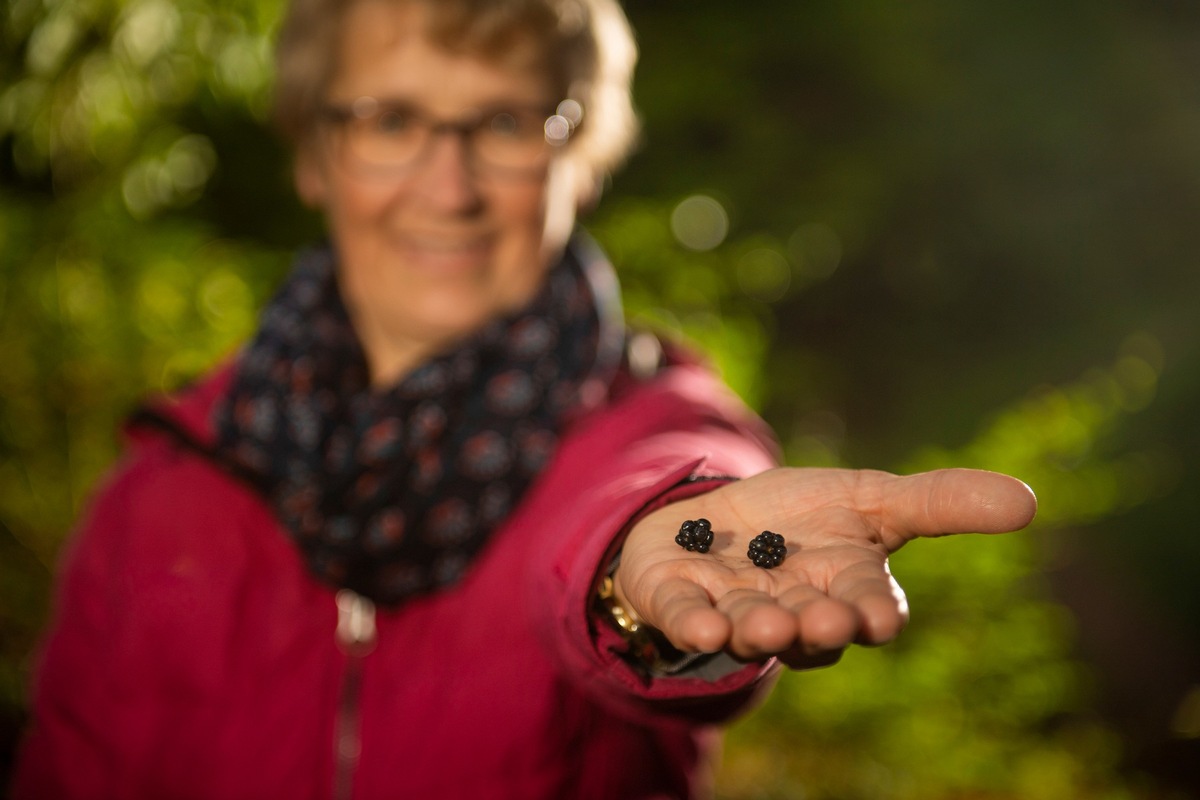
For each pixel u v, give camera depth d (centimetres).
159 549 92
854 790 196
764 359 313
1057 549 285
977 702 204
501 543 89
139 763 90
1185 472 303
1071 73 355
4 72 186
